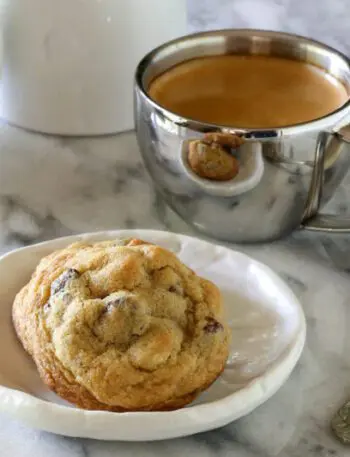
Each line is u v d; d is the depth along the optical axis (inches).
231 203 15.5
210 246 15.1
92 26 17.4
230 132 14.7
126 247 13.8
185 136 14.9
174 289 13.5
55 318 13.1
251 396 12.6
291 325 13.7
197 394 12.9
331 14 21.0
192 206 15.9
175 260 13.9
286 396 13.5
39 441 12.9
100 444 12.9
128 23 17.5
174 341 12.9
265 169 15.1
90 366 12.7
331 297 15.3
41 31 17.4
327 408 13.4
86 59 17.8
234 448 12.9
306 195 15.6
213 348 13.1
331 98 16.5
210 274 14.7
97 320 13.0
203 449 12.8
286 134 14.7
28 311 13.4
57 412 12.2
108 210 17.1
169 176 15.7
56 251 14.5
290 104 16.4
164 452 12.8
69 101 18.4
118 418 12.2
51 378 12.9
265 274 14.5
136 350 12.8
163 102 16.4
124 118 18.9
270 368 13.0
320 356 14.1
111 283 13.3
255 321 14.1
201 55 17.3
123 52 17.9
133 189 17.6
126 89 18.4
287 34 17.0
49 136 19.0
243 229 16.0
